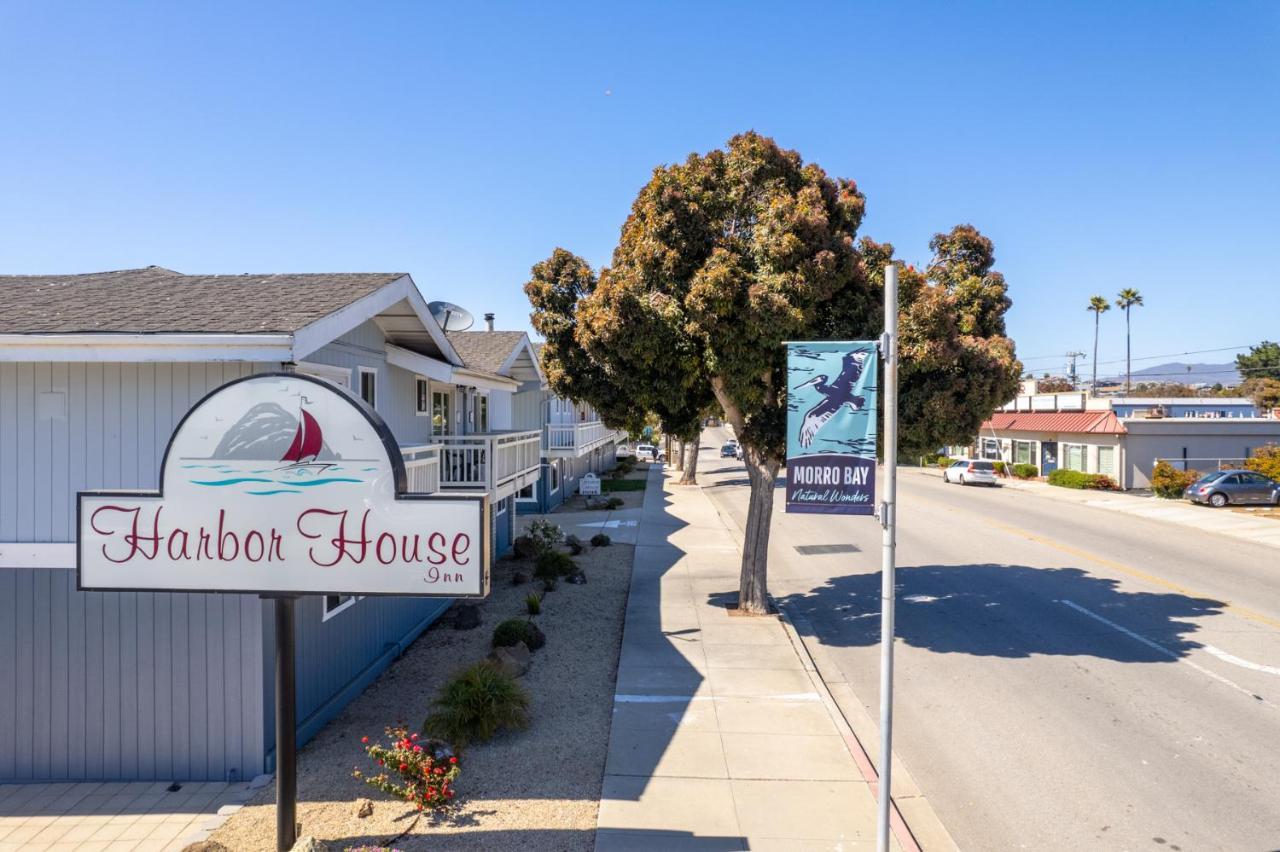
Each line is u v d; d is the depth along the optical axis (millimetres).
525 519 28109
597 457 46938
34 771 8672
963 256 15258
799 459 6438
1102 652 12625
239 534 6719
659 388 13578
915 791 8023
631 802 7637
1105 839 7105
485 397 20953
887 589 6168
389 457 6629
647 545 22719
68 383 8562
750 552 15000
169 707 8609
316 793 7875
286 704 6738
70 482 8547
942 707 10359
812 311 12695
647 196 13914
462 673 9570
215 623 8570
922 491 39219
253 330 8039
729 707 10148
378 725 9727
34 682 8680
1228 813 7539
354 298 9484
